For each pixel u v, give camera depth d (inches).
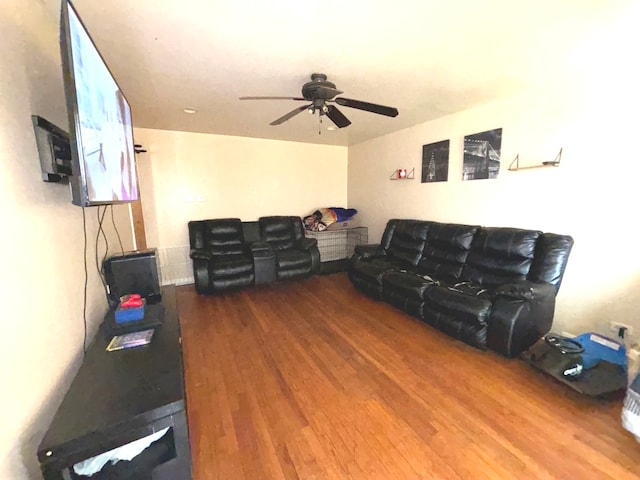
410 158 153.4
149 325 59.3
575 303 95.4
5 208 35.5
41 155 44.8
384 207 175.6
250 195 179.9
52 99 53.4
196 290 145.9
